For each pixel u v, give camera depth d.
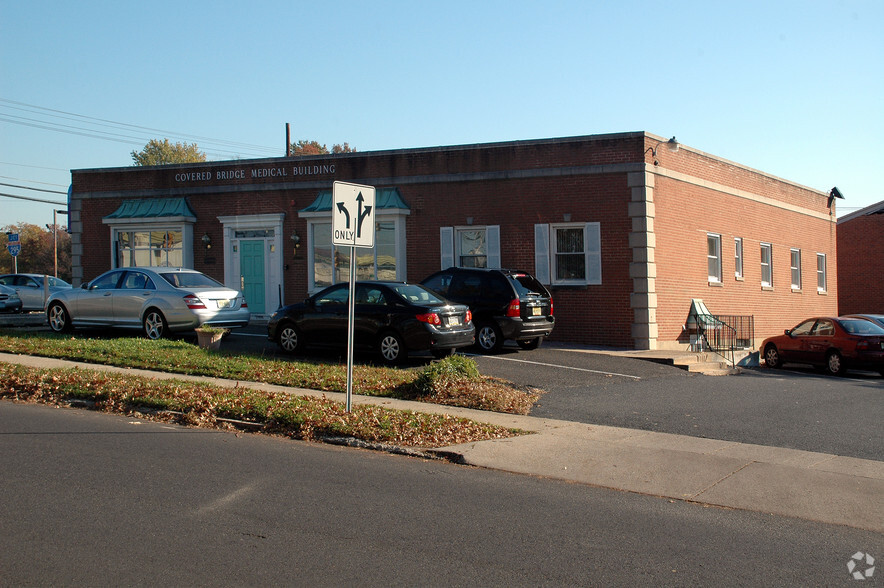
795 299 27.73
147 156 74.38
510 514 6.52
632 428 10.13
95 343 15.77
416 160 21.48
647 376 15.17
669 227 20.53
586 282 19.97
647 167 19.52
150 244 24.20
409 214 21.52
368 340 14.77
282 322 15.80
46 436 9.09
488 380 12.87
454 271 17.36
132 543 5.52
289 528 5.96
